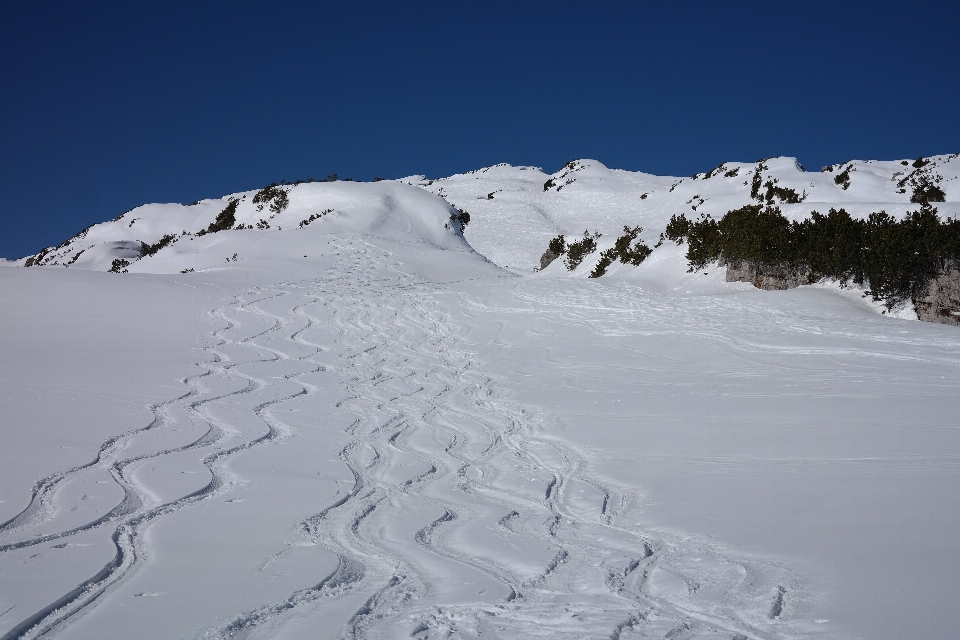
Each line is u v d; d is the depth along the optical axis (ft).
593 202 185.98
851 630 11.39
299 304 66.69
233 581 13.98
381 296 70.38
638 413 31.83
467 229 168.66
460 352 49.96
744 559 15.07
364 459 25.72
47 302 62.18
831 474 21.35
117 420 29.19
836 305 56.85
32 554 15.26
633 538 17.20
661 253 81.56
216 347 49.47
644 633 11.84
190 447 26.02
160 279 76.69
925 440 24.84
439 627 12.14
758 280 68.28
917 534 15.58
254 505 19.47
